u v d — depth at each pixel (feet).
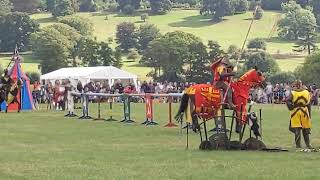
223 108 69.67
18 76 149.48
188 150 62.54
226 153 59.47
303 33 567.59
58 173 47.14
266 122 107.96
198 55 369.50
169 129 91.61
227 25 640.99
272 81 361.51
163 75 392.88
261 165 50.96
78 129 91.97
